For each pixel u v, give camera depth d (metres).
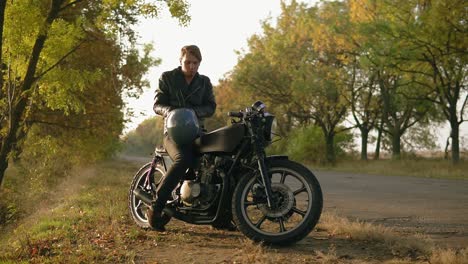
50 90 12.63
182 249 4.95
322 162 38.53
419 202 10.09
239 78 42.56
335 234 5.70
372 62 27.30
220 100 54.12
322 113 39.62
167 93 5.84
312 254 4.71
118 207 7.58
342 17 34.97
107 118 19.47
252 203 5.09
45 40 11.90
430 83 31.17
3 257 4.89
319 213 4.92
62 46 11.91
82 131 19.16
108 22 13.54
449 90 28.77
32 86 12.05
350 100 38.88
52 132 18.77
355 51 35.88
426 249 4.76
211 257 4.61
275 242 4.96
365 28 27.00
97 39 16.62
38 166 17.23
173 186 5.37
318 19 39.22
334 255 4.60
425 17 24.14
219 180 5.32
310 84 37.72
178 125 5.32
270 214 5.03
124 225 6.22
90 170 23.03
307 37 41.12
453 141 29.08
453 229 6.60
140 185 6.26
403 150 43.78
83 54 16.97
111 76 18.92
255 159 5.22
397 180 17.80
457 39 24.14
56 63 12.12
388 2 27.31
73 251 4.86
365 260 4.48
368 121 40.22
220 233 5.75
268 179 4.98
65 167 20.97
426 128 44.44
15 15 11.28
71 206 8.91
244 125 5.14
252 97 43.31
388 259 4.52
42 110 17.47
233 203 5.10
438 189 13.48
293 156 39.62
